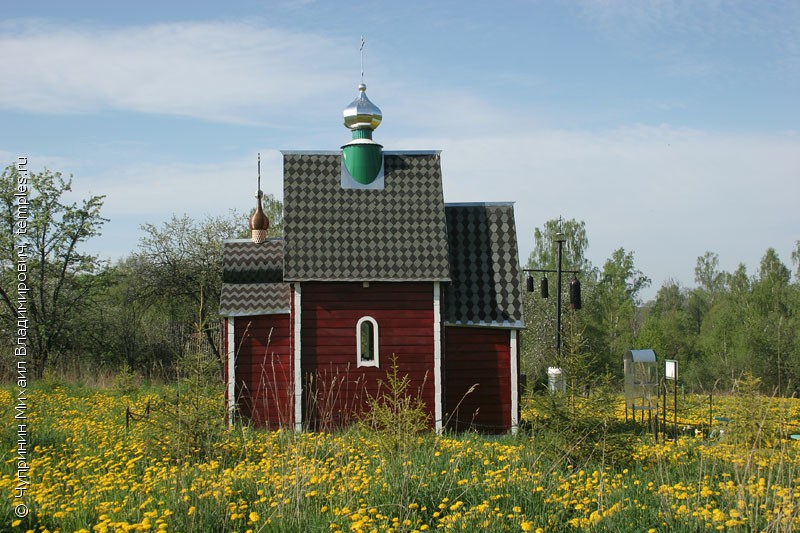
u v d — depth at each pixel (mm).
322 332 18953
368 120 20594
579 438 11828
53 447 14656
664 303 96312
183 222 42250
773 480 10242
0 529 8828
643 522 8602
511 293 20188
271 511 9047
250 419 18141
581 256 55562
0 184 34906
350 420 18750
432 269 19094
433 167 20734
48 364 36406
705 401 22938
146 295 40969
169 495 9578
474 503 9375
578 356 12359
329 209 19828
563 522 8750
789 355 39781
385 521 8625
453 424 19500
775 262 64812
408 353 19047
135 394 25641
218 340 41188
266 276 20875
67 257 37188
